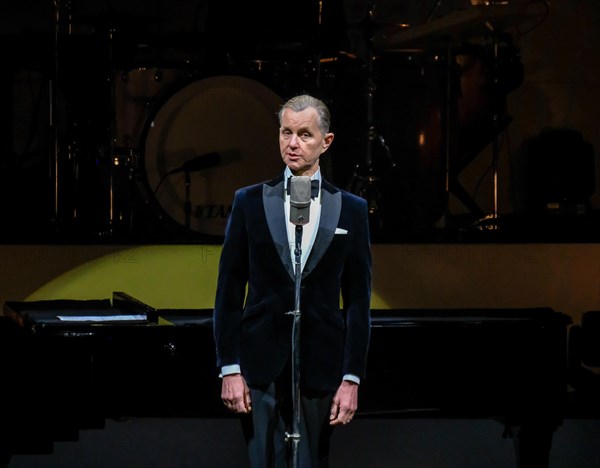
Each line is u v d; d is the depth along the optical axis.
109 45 18.94
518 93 19.83
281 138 10.78
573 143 19.70
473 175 19.77
